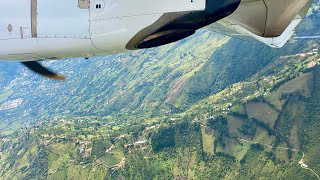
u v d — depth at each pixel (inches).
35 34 346.9
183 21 339.3
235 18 440.5
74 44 345.7
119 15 336.5
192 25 342.6
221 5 338.6
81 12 339.0
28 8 345.7
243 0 421.4
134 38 342.6
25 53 356.2
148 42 345.4
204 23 345.4
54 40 345.7
